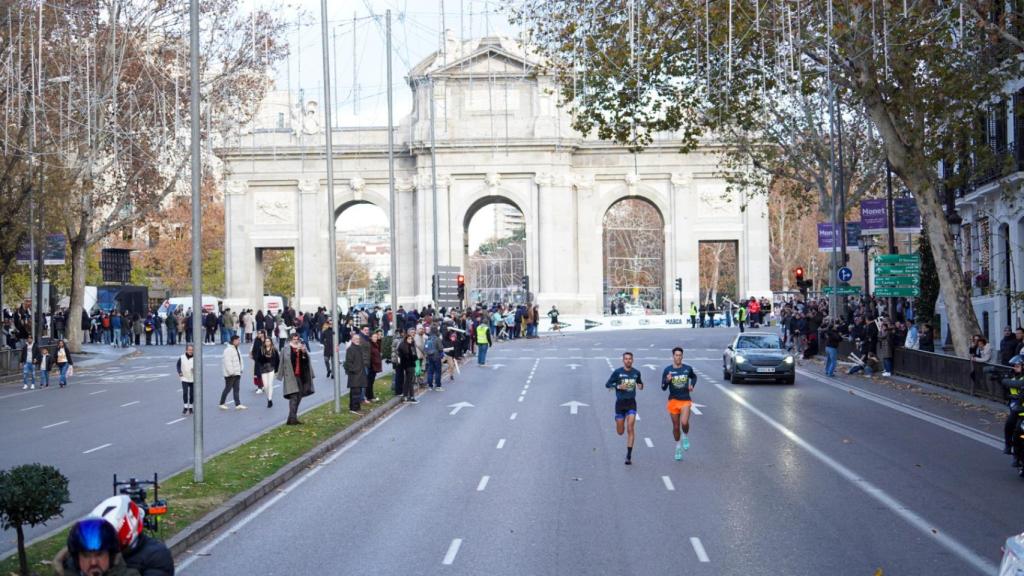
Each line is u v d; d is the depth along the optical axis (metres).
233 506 17.08
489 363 52.25
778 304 94.75
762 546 14.30
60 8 45.28
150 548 8.20
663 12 31.97
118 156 52.72
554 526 15.80
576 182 93.50
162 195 58.25
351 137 94.50
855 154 55.09
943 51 30.78
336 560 13.97
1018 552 8.38
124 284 93.31
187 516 16.12
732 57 33.22
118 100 50.16
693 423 28.31
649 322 88.19
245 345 72.12
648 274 131.88
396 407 34.06
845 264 52.56
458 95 91.88
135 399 37.22
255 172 94.38
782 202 114.12
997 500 17.41
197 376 19.22
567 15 34.66
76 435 27.22
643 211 135.12
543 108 91.44
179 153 57.47
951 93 30.83
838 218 55.00
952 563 13.33
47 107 45.84
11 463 22.34
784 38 30.91
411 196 94.31
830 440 24.84
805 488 18.62
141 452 23.81
